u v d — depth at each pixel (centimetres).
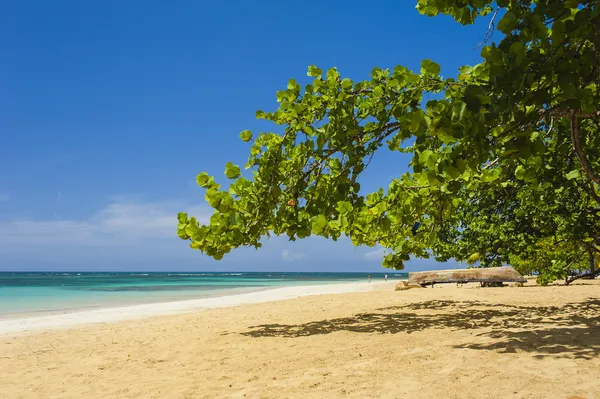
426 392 416
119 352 782
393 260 861
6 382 600
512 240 1450
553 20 390
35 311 1944
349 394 431
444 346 629
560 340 612
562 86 373
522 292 1505
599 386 400
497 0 427
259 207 702
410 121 368
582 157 584
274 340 790
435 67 505
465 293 1541
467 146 376
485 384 427
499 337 667
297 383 487
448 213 738
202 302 2161
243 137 712
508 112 356
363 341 721
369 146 649
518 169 615
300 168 718
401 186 661
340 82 682
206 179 686
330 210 652
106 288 4862
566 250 1406
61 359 752
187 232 746
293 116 656
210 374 563
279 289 3862
